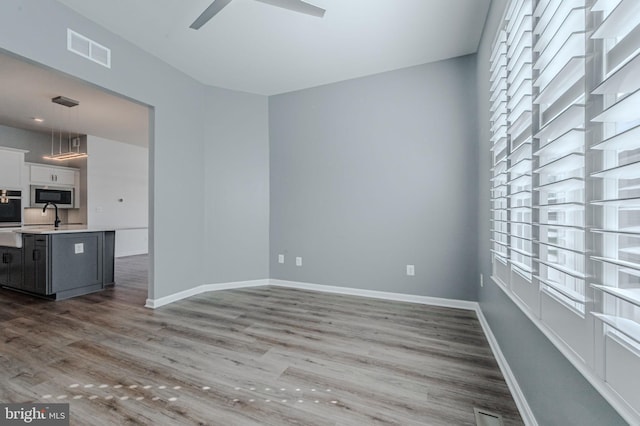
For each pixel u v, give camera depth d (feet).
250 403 5.11
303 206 12.75
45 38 7.16
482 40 8.63
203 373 6.05
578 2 3.21
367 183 11.53
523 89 4.84
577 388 3.19
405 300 10.92
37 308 10.22
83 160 20.13
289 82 12.14
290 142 13.00
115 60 8.86
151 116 10.24
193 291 11.82
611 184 2.79
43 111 15.29
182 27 8.63
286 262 13.10
